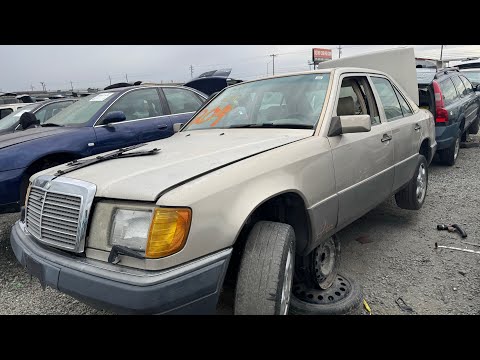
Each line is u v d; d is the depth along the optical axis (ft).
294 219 8.29
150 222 5.85
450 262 10.87
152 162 7.48
